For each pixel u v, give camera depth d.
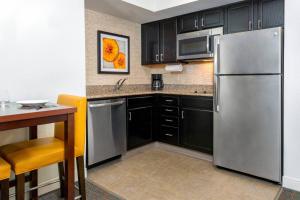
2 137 2.02
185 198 2.21
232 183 2.51
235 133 2.68
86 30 3.39
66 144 1.67
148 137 3.67
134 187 2.43
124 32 3.94
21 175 1.53
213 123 2.90
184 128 3.42
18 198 1.53
